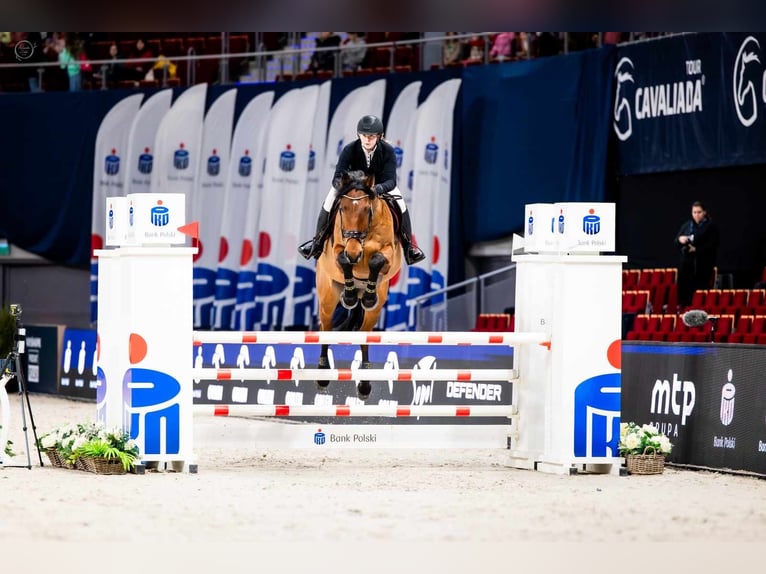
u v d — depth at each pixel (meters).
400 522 16.78
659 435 24.06
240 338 23.52
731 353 23.72
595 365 24.00
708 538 15.75
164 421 23.12
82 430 23.62
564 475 23.52
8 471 23.11
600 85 41.75
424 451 29.33
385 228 23.28
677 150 39.12
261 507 18.14
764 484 21.95
